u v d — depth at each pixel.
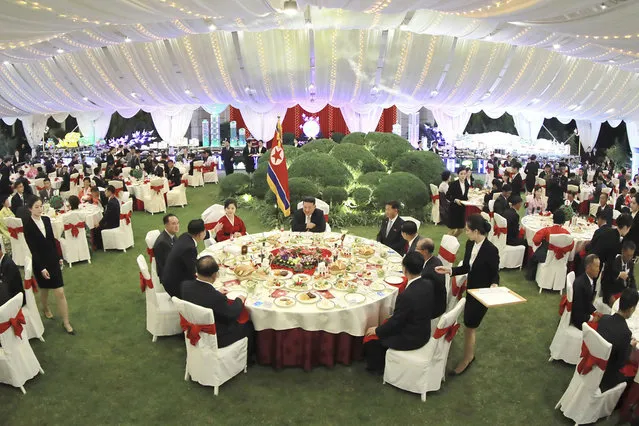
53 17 5.00
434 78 13.28
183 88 14.03
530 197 10.82
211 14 5.98
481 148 21.83
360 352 5.66
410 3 5.60
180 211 13.49
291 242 7.24
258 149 19.66
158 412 4.79
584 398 4.56
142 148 22.25
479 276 5.37
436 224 12.00
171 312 6.13
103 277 8.40
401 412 4.83
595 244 7.09
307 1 6.26
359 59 12.68
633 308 4.39
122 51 12.82
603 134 21.91
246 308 5.29
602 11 5.22
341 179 12.09
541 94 14.25
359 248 6.77
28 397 5.02
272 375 5.41
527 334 6.51
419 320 4.97
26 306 5.98
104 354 5.86
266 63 12.77
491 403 5.01
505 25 8.89
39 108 15.73
